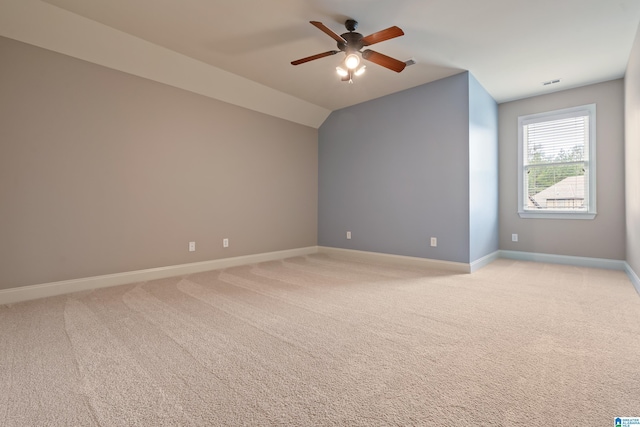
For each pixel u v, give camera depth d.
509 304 2.61
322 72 3.83
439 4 2.54
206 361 1.68
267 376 1.53
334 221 5.29
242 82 4.06
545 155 4.52
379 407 1.29
